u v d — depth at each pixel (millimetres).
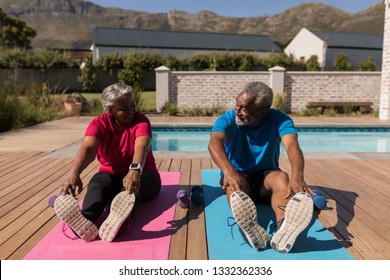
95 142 2609
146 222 2600
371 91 12258
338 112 12109
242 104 2471
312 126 9016
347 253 2160
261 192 2691
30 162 4609
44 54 24203
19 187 3502
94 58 34344
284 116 2674
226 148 2777
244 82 12180
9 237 2389
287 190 2283
